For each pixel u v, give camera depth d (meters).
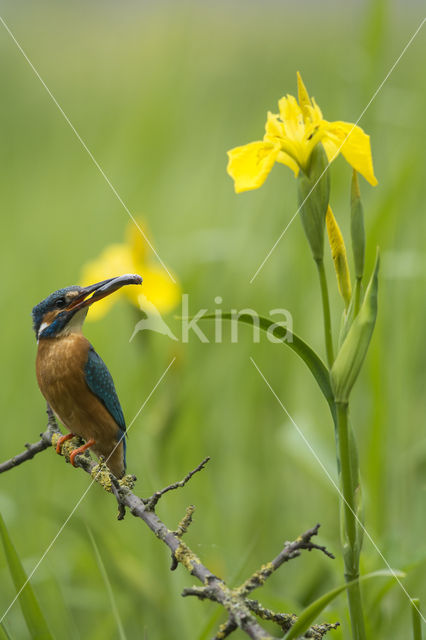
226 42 7.15
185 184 7.12
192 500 6.82
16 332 7.03
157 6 7.35
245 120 7.12
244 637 6.69
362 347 6.52
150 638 6.71
